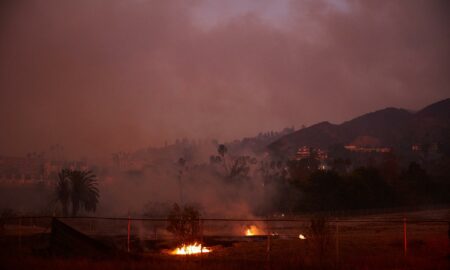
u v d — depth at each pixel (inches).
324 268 881.5
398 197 3895.2
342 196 3595.0
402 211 3422.7
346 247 1311.5
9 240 1154.7
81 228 2032.5
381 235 1801.2
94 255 942.4
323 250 1132.5
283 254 1181.7
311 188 3649.1
